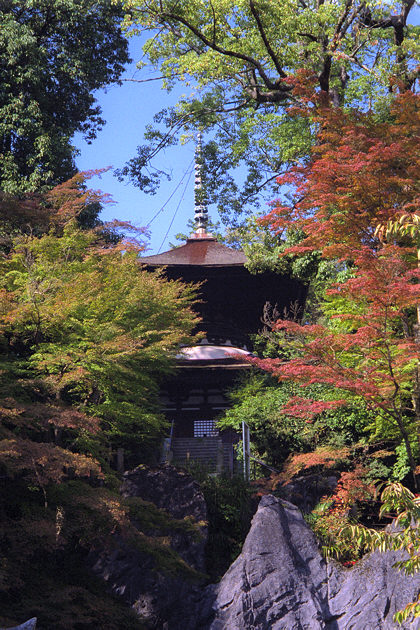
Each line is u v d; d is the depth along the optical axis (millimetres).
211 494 25859
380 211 20484
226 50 32031
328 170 21281
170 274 41344
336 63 31219
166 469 25734
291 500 26188
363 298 19594
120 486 24953
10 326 23250
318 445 28172
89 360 21734
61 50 40094
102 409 23609
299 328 19609
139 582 22906
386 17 30312
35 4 39062
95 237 27188
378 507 25766
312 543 23031
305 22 29109
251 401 30766
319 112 23109
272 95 33375
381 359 20266
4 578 18250
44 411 18875
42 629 18797
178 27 34156
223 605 22062
